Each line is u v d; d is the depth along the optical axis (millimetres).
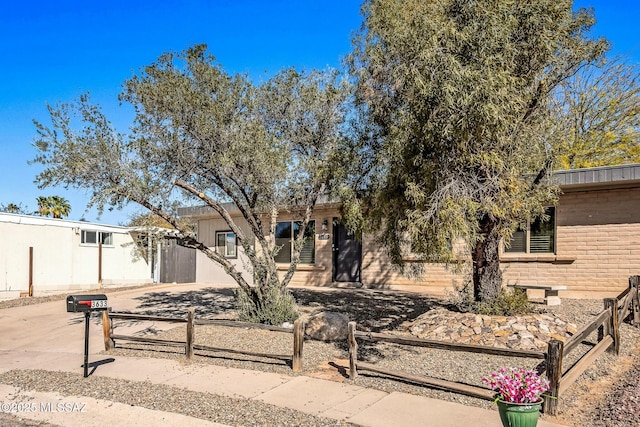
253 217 10875
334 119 10625
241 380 7301
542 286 11578
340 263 17031
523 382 4777
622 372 7188
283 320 10578
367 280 16250
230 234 20188
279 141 10203
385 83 8945
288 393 6629
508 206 7297
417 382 6695
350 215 9445
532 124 8250
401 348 8672
